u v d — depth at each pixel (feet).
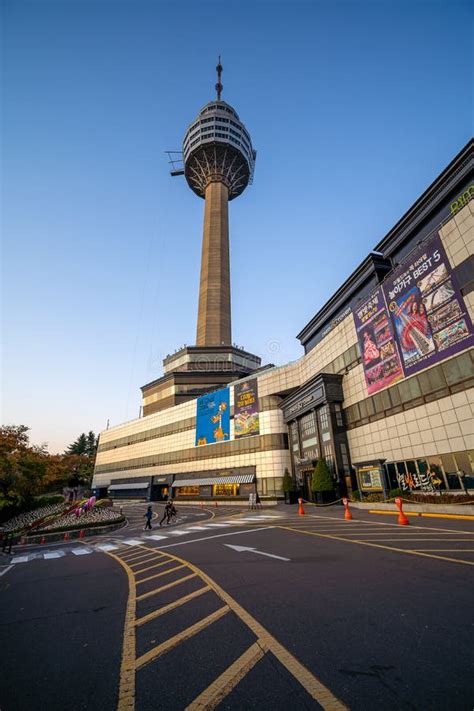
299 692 10.30
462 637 13.05
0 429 132.26
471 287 60.54
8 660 14.10
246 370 243.81
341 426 96.73
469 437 58.85
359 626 14.73
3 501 118.11
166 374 226.99
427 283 69.67
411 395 71.87
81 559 42.50
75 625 17.94
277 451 131.75
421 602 16.94
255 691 10.53
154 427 201.98
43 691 11.42
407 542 32.78
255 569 26.50
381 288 83.46
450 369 63.36
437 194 76.13
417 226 81.25
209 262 290.97
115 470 226.17
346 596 18.62
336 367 104.27
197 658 13.05
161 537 55.16
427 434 67.31
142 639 15.29
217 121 350.64
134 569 31.81
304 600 18.52
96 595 23.88
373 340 85.05
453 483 60.95
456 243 64.03
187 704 10.13
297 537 41.06
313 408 107.45
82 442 351.46
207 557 33.40
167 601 20.67
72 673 12.63
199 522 75.41
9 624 18.89
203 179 359.66
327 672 11.32
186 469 170.19
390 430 77.61
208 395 169.89
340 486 90.07
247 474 138.51
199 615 17.65
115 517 89.97
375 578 21.56
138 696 10.78
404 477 72.23
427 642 12.87
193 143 351.25
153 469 192.95
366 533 40.24
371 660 11.92
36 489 135.54
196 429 171.01
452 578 20.44
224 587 22.29
